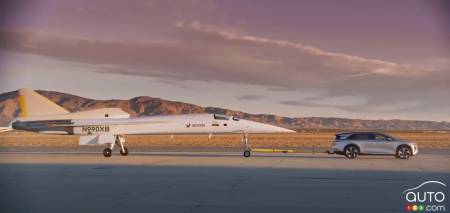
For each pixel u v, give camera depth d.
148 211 12.22
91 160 30.34
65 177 20.20
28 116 36.88
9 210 12.42
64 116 36.19
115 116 36.50
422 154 37.84
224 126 35.16
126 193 15.38
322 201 13.72
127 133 35.41
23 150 46.09
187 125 35.34
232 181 18.53
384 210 12.38
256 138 96.12
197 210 12.35
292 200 13.88
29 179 19.52
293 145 60.81
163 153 38.66
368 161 28.89
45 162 28.73
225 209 12.48
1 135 132.50
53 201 13.83
